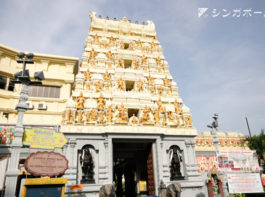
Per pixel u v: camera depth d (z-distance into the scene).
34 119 31.66
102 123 26.22
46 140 19.02
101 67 32.56
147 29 41.00
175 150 27.78
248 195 29.27
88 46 34.66
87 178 23.44
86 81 30.42
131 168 39.19
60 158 17.94
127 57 34.72
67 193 22.00
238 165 27.41
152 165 26.88
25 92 18.97
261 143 35.06
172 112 30.47
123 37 37.59
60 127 24.97
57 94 34.72
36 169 16.69
